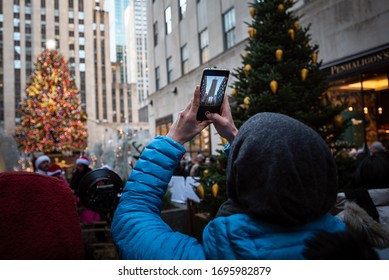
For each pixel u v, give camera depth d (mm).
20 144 17844
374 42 7988
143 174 1087
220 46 13086
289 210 821
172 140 1126
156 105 19875
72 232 1285
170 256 906
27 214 1217
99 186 3016
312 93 3965
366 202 1907
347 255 757
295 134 864
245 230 832
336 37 9016
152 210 1058
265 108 3820
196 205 5355
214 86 1271
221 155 3924
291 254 814
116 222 1054
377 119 8773
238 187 884
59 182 1324
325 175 867
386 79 8992
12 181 1212
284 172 817
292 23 4336
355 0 8445
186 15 15398
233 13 12469
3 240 1175
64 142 18047
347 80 9016
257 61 4227
